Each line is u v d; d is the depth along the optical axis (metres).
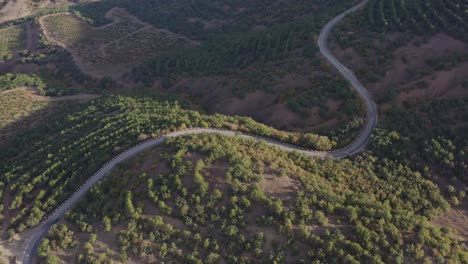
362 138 127.25
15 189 111.62
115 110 149.12
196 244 86.44
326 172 107.69
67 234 92.88
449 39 151.88
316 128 133.62
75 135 134.00
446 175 114.19
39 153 128.12
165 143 109.75
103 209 95.94
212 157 98.44
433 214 103.19
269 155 105.94
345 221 87.25
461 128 121.31
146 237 89.38
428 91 138.25
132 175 102.88
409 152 118.75
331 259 80.19
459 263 82.31
